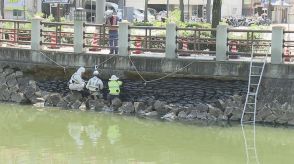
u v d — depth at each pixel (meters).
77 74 34.59
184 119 31.91
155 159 24.66
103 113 33.50
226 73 31.75
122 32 33.91
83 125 30.94
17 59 36.69
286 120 30.53
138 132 29.47
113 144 27.08
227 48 32.16
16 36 38.09
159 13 102.00
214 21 38.53
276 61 30.83
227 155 25.45
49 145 26.73
